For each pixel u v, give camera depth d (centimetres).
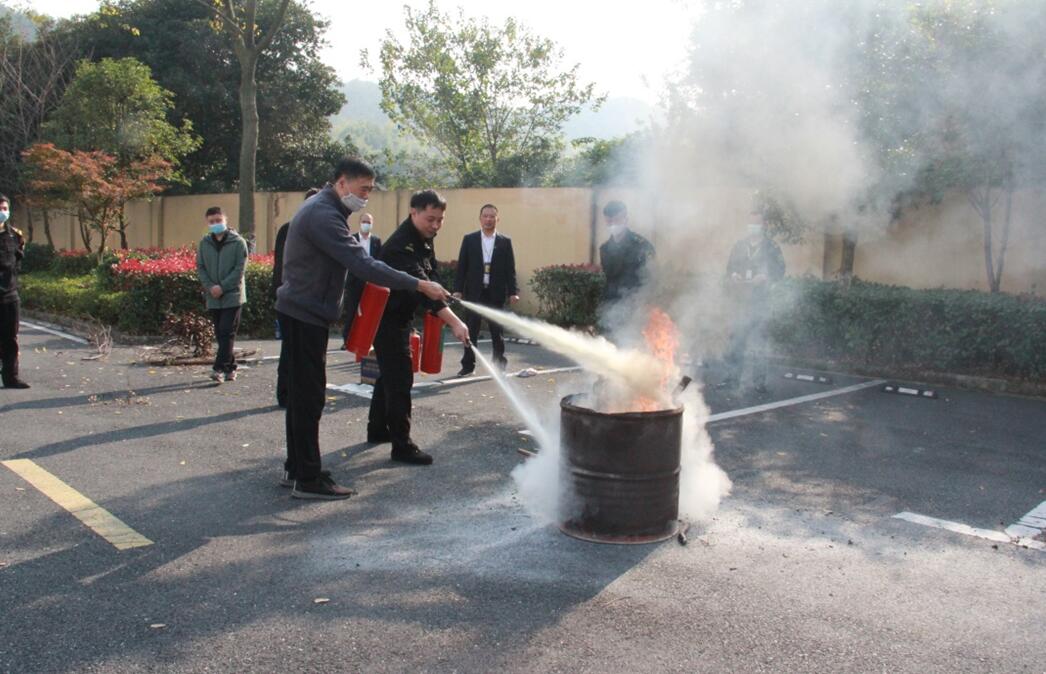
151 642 329
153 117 2238
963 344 948
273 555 418
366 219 1124
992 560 425
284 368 755
